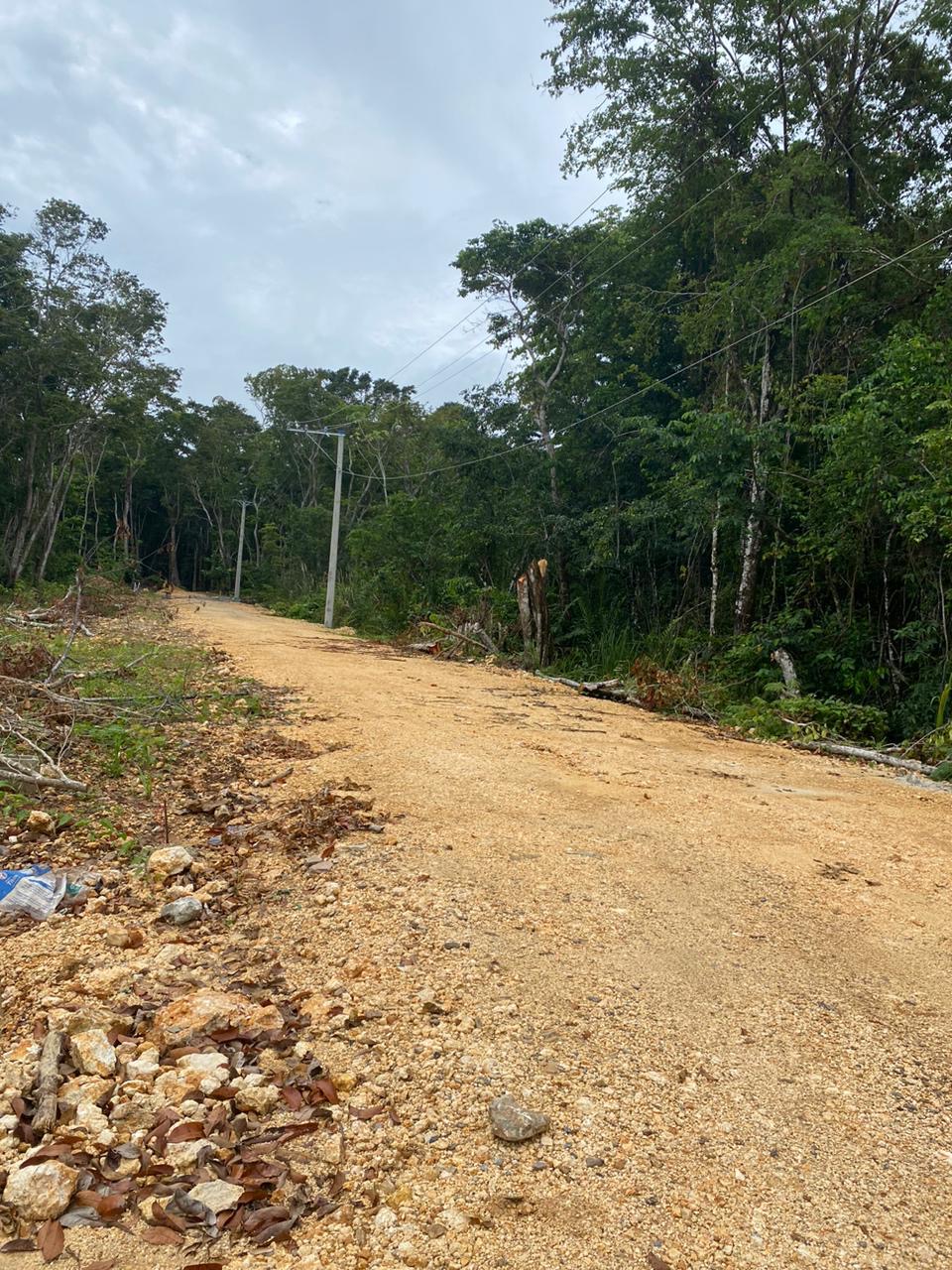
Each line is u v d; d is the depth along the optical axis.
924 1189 2.16
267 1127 2.26
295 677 10.17
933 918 3.99
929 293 14.66
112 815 4.68
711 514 15.42
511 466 21.70
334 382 54.09
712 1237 1.95
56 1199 1.95
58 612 13.79
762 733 10.02
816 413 14.74
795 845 5.02
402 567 22.66
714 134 17.97
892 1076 2.65
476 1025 2.76
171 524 64.00
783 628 14.00
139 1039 2.64
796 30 16.25
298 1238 1.90
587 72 18.64
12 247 29.17
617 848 4.62
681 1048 2.72
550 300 22.39
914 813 6.18
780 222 15.51
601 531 18.66
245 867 4.07
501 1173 2.12
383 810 4.95
